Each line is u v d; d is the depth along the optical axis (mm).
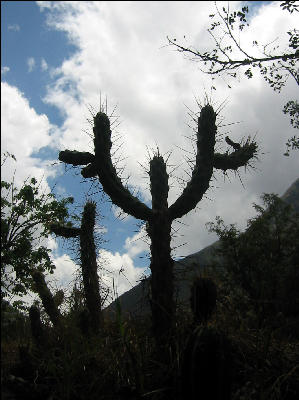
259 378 4754
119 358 4879
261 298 6195
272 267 16516
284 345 5559
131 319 5859
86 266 7805
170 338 5133
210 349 3678
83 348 4875
